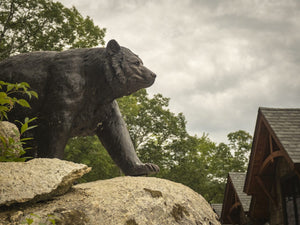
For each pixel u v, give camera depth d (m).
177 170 31.28
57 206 2.12
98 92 4.07
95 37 18.19
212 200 38.59
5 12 16.61
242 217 16.59
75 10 17.47
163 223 2.44
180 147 30.08
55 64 3.94
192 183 32.56
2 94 2.44
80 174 2.40
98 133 4.32
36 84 3.85
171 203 2.65
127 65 4.14
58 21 17.08
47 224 1.97
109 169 23.88
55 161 2.35
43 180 2.12
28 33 16.89
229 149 41.12
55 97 3.79
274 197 12.31
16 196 1.93
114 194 2.43
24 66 3.92
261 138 11.95
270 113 11.80
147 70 4.30
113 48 4.15
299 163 8.94
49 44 17.02
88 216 2.13
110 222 2.17
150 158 29.56
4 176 2.02
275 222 12.34
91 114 4.09
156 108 30.62
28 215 1.97
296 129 10.81
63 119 3.74
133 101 27.50
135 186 2.63
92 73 4.00
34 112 3.86
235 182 17.16
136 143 30.31
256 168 12.49
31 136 3.94
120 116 4.38
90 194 2.37
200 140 41.78
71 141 21.52
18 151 2.59
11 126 2.70
